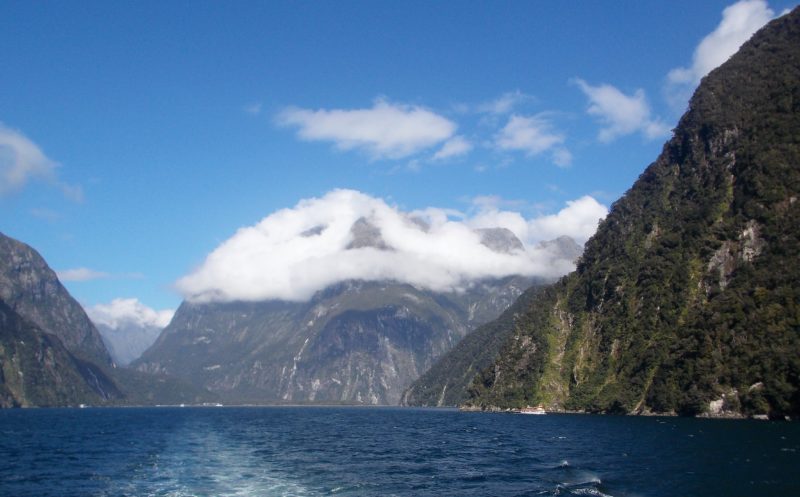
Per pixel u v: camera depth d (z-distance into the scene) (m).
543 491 73.69
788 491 69.31
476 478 85.44
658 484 75.31
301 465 101.81
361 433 186.25
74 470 98.06
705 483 74.81
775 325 184.12
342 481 84.44
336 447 135.00
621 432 152.25
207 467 99.88
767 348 182.25
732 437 127.50
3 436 176.00
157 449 132.12
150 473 93.62
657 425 171.25
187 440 158.25
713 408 192.50
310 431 198.00
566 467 92.56
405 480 84.75
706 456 98.25
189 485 82.38
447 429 197.38
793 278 190.25
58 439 164.25
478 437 158.12
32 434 185.62
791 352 173.38
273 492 76.81
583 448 119.19
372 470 95.06
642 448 114.44
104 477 90.06
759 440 119.88
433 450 125.75
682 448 111.06
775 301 189.38
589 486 75.62
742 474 80.25
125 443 149.00
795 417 169.38
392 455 116.50
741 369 188.75
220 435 178.25
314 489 78.56
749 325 192.38
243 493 76.31
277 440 157.62
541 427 186.12
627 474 83.62
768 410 176.50
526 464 98.50
